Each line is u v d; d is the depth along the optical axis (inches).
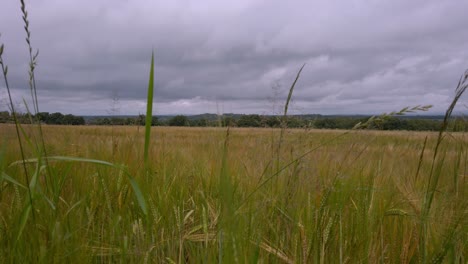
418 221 49.0
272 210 60.2
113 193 70.1
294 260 45.7
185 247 56.9
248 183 85.2
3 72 46.6
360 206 61.7
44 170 64.7
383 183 84.5
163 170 97.3
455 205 48.6
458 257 45.1
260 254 47.2
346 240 53.8
